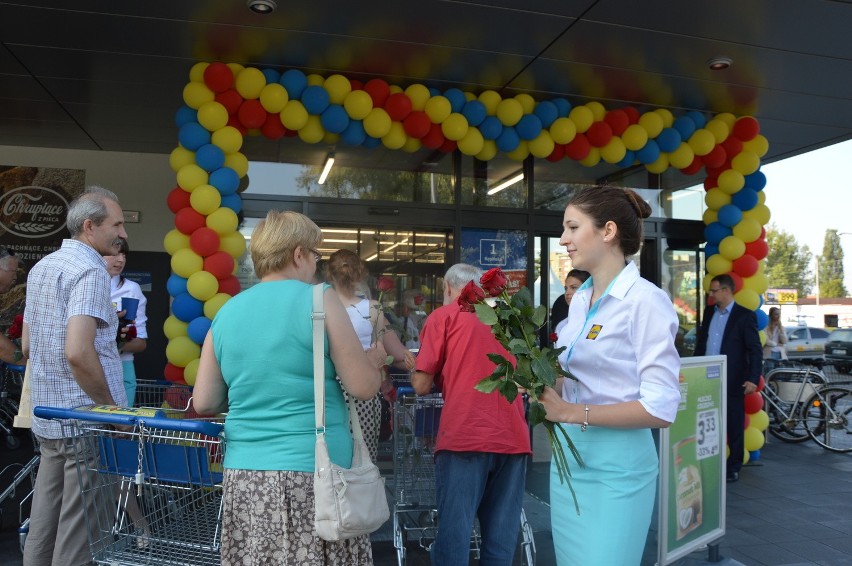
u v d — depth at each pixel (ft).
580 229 7.08
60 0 15.31
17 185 27.53
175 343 18.15
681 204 25.38
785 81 20.36
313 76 19.33
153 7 15.70
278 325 6.97
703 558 14.24
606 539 6.83
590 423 6.54
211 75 17.80
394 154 22.18
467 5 15.76
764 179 23.34
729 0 15.51
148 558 8.61
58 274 9.90
